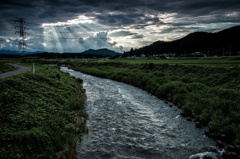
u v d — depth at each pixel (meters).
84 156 7.35
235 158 6.87
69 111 12.12
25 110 9.36
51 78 19.77
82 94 19.22
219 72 22.31
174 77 25.34
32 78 16.55
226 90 14.46
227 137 8.38
